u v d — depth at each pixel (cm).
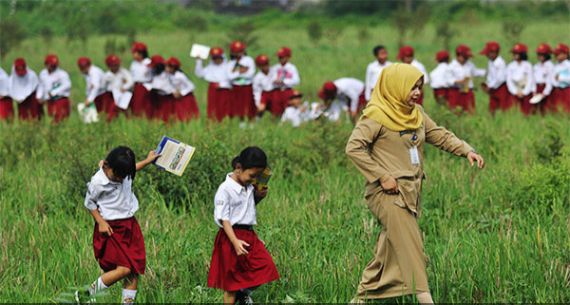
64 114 3666
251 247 1419
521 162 2489
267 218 1962
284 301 1409
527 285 1466
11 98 3638
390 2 13538
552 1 12550
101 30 11206
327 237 1747
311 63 6412
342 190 2197
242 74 3684
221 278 1418
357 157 1395
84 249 1680
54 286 1546
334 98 3250
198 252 1631
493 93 3866
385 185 1378
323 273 1549
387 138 1404
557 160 2247
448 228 1872
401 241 1381
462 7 12794
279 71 3684
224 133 2630
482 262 1558
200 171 2180
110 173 1420
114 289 1513
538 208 1989
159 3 13150
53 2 11888
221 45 8175
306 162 2494
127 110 3662
